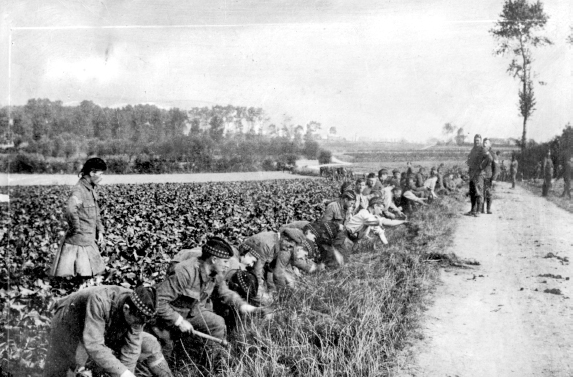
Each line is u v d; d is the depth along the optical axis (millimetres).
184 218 8273
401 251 6926
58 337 3787
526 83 7914
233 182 9258
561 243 6812
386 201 8844
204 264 4219
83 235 5777
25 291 5152
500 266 6223
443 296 5582
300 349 4289
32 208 9055
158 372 4047
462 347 4551
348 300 5262
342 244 6871
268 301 5250
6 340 4316
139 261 6070
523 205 7988
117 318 3727
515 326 4809
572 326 4832
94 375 4070
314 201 8711
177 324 4199
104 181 9570
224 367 4215
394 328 4855
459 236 7344
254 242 5539
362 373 4152
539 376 4023
